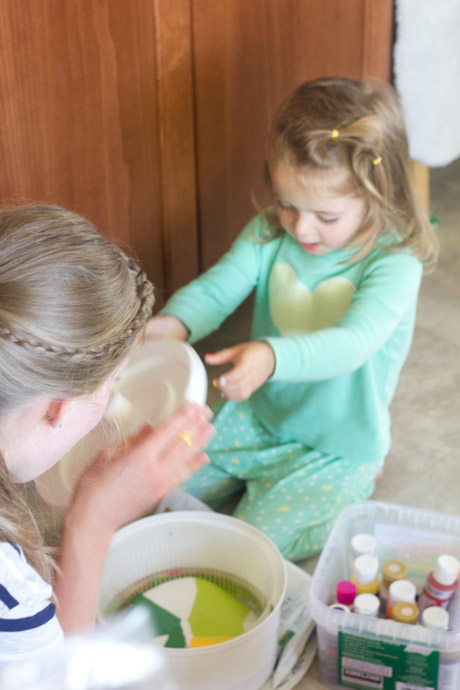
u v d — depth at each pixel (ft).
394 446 5.57
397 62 6.48
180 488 4.89
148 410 3.81
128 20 4.97
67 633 2.85
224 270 5.11
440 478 5.29
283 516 4.72
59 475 3.62
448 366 6.33
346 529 4.42
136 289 2.55
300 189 4.41
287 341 4.30
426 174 7.05
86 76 4.91
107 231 5.49
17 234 2.29
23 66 4.59
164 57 5.26
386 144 4.50
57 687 2.61
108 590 4.12
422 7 6.19
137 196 5.57
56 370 2.28
